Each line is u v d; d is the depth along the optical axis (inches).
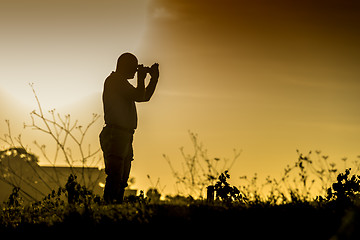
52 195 637.9
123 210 554.3
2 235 565.0
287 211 522.6
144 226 509.4
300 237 452.8
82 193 613.9
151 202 598.5
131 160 667.4
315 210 528.4
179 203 575.8
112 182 639.8
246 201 575.5
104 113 661.9
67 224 540.4
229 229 484.7
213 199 603.5
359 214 367.6
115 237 501.0
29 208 654.5
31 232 557.3
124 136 653.3
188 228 494.3
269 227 481.4
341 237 358.3
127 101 663.8
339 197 581.6
